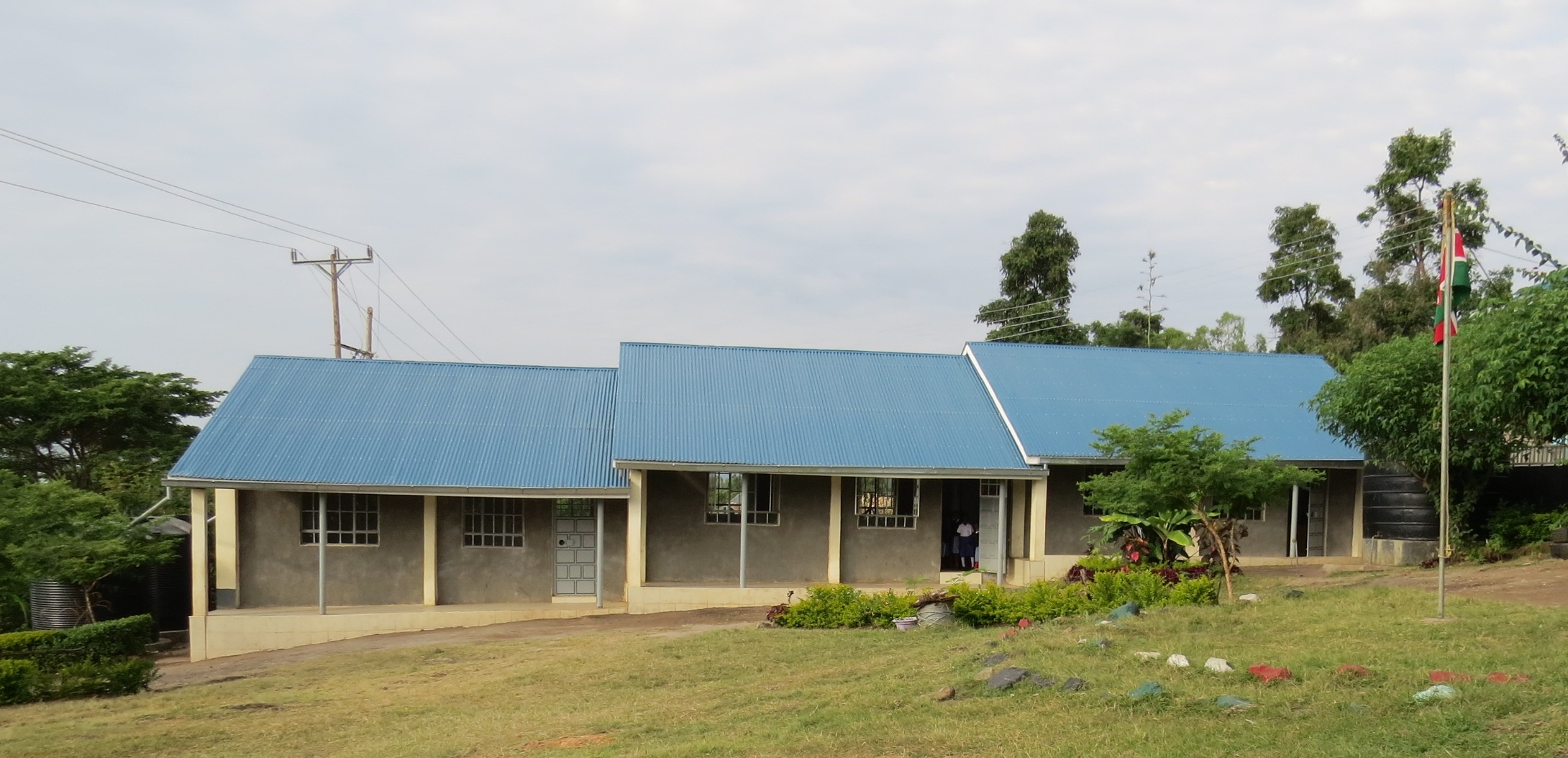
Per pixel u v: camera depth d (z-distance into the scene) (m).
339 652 15.06
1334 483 20.62
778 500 18.95
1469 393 14.69
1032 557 18.97
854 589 17.33
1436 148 32.38
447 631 16.66
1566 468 17.31
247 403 18.50
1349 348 32.97
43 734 10.07
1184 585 12.98
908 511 19.36
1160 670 8.34
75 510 19.02
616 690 10.56
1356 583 15.09
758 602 17.81
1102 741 6.62
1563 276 12.27
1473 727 6.13
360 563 17.91
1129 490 15.57
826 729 7.76
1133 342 44.53
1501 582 13.29
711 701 9.48
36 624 18.61
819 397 20.11
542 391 20.20
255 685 12.70
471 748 8.30
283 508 17.77
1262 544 20.14
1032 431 19.17
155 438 29.75
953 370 21.81
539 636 15.30
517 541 18.41
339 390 19.36
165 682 13.86
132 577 20.33
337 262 30.83
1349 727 6.43
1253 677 7.85
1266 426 20.23
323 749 8.88
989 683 8.52
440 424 18.70
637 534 17.69
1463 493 17.62
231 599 17.39
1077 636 10.27
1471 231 28.09
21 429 27.81
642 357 20.73
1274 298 39.25
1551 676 7.09
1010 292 39.94
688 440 18.11
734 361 21.08
